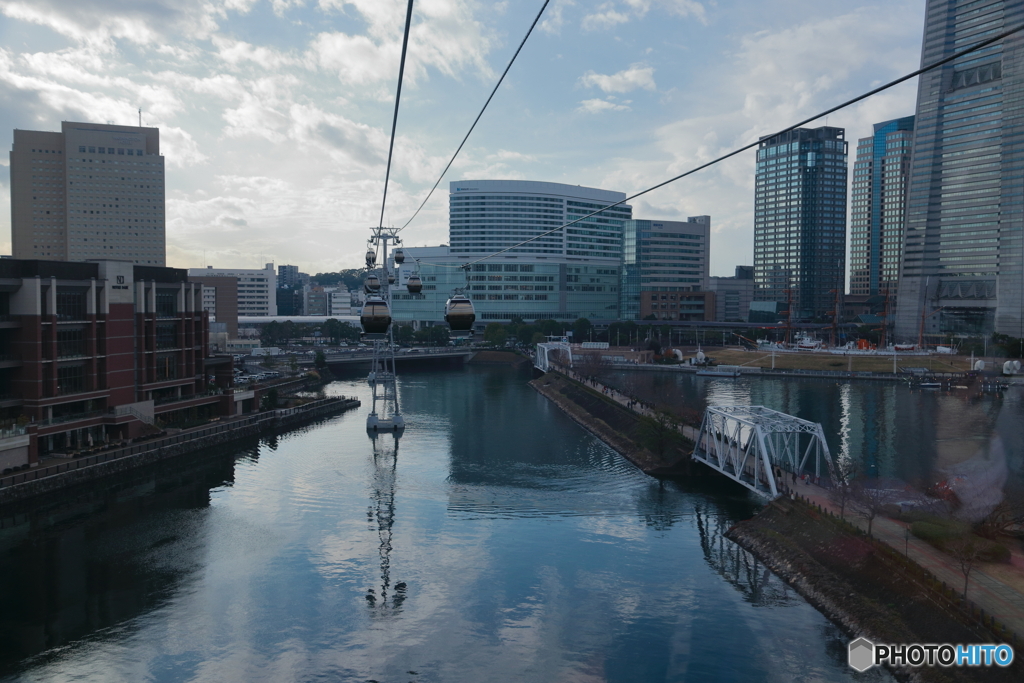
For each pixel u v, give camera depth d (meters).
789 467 101.31
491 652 59.94
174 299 145.25
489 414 176.38
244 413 157.88
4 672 56.84
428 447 136.50
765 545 79.62
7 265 107.38
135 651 60.16
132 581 73.62
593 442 142.00
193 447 129.38
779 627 63.03
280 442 141.12
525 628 63.88
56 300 115.06
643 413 147.62
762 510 87.62
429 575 75.06
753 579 73.38
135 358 131.38
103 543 83.94
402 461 124.50
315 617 66.06
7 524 90.31
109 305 123.56
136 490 105.62
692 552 80.75
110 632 63.19
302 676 56.62
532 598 69.56
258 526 89.94
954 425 150.00
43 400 110.19
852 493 77.44
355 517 93.44
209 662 58.56
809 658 57.75
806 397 195.50
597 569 76.19
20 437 101.88
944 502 78.44
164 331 142.62
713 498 101.38
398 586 72.50
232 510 96.19
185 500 100.62
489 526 89.75
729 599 68.81
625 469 118.94
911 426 149.50
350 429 155.62
